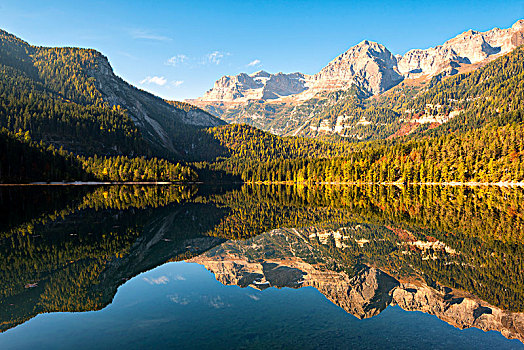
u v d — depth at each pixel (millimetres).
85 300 16266
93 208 54906
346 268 24359
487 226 41719
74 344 11445
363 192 112438
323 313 14844
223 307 15445
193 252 28188
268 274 22297
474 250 29781
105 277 20266
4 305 15461
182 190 128000
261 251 30594
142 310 14938
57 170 135000
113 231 34969
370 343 11805
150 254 26703
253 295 17500
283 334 12422
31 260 23469
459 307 16312
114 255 25562
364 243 33906
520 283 20453
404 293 18500
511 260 26188
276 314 14680
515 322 14219
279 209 64125
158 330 12680
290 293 17984
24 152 124438
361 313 15102
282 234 39719
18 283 18781
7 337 12031
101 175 155750
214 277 20859
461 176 137625
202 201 78062
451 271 23375
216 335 12172
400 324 13750
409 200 78750
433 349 11367
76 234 32688
